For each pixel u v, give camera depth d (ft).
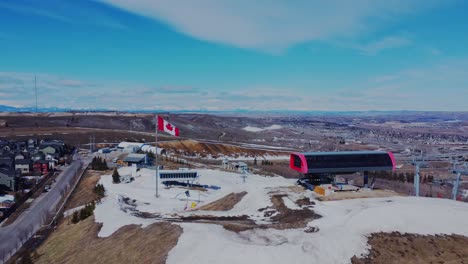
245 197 207.82
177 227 128.88
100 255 128.67
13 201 252.62
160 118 251.80
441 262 107.65
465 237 123.24
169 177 308.81
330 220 137.69
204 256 101.71
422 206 146.72
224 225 133.28
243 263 96.43
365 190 209.97
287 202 181.47
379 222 127.65
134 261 113.29
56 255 150.51
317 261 99.25
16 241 181.37
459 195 349.41
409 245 114.93
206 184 312.91
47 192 287.69
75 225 180.14
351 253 106.01
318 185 214.69
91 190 274.16
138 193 266.16
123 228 146.00
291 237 116.67
